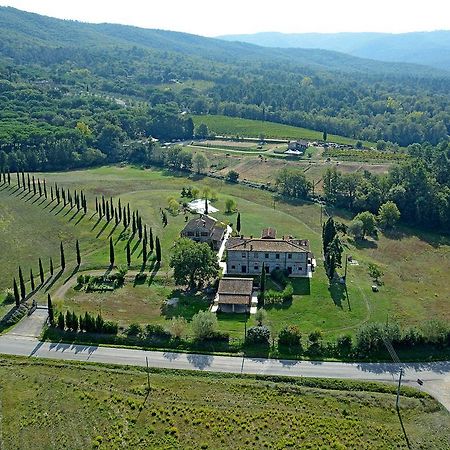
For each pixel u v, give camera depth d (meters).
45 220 198.38
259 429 95.50
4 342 122.62
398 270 165.62
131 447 91.19
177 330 122.25
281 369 112.44
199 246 148.50
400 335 118.38
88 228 192.12
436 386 107.31
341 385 107.12
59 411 99.56
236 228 194.00
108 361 115.44
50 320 128.62
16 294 135.88
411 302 143.12
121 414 99.00
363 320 131.75
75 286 149.12
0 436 93.38
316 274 156.00
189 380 109.00
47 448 90.81
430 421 97.94
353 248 182.50
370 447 91.50
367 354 117.12
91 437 93.44
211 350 119.00
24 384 107.25
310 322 130.25
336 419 98.31
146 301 141.25
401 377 109.75
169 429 95.12
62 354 118.00
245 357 116.62
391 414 99.75
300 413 99.81
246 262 156.50
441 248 187.38
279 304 138.75
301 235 190.38
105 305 138.75
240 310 135.50
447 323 124.31
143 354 118.06
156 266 161.50
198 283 150.88
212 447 91.19
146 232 179.62
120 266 157.88
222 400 103.06
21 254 170.38
